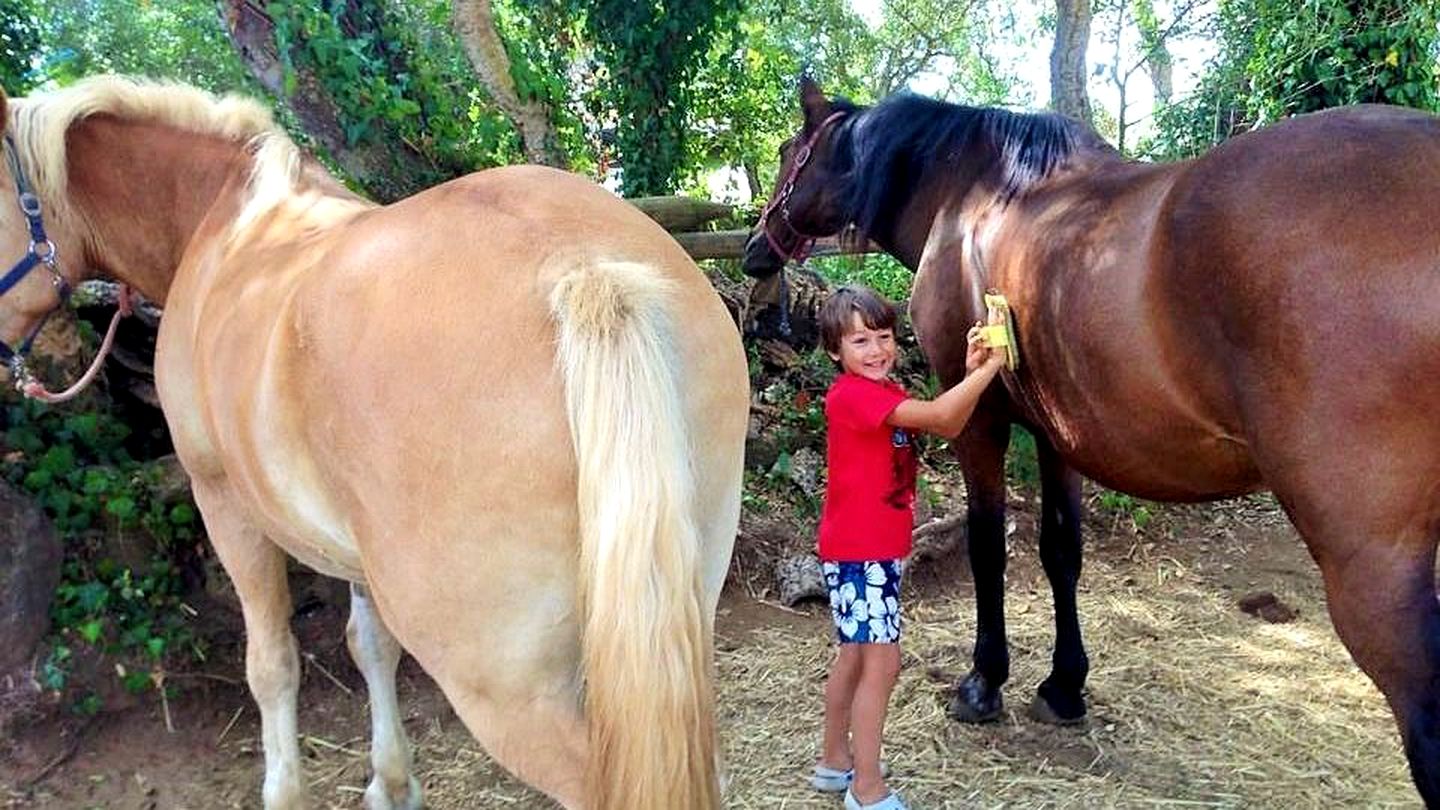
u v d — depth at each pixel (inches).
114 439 134.6
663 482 51.9
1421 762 68.1
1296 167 71.6
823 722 123.3
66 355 131.9
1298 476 70.7
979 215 111.7
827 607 156.0
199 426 85.7
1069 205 95.1
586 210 63.3
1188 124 310.7
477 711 58.4
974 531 119.6
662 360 54.2
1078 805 105.3
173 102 97.3
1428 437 66.3
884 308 97.6
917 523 170.4
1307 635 148.5
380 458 57.8
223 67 255.0
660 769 50.3
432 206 63.6
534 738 57.2
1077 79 313.6
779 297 212.8
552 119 211.5
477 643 57.0
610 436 51.8
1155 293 79.1
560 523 54.8
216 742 117.3
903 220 129.4
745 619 152.3
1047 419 99.0
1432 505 67.8
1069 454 96.9
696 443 60.3
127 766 112.0
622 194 252.2
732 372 64.0
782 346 212.7
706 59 264.2
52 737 111.4
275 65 173.2
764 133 324.8
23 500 116.3
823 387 203.8
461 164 192.7
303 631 129.3
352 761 116.0
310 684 127.0
